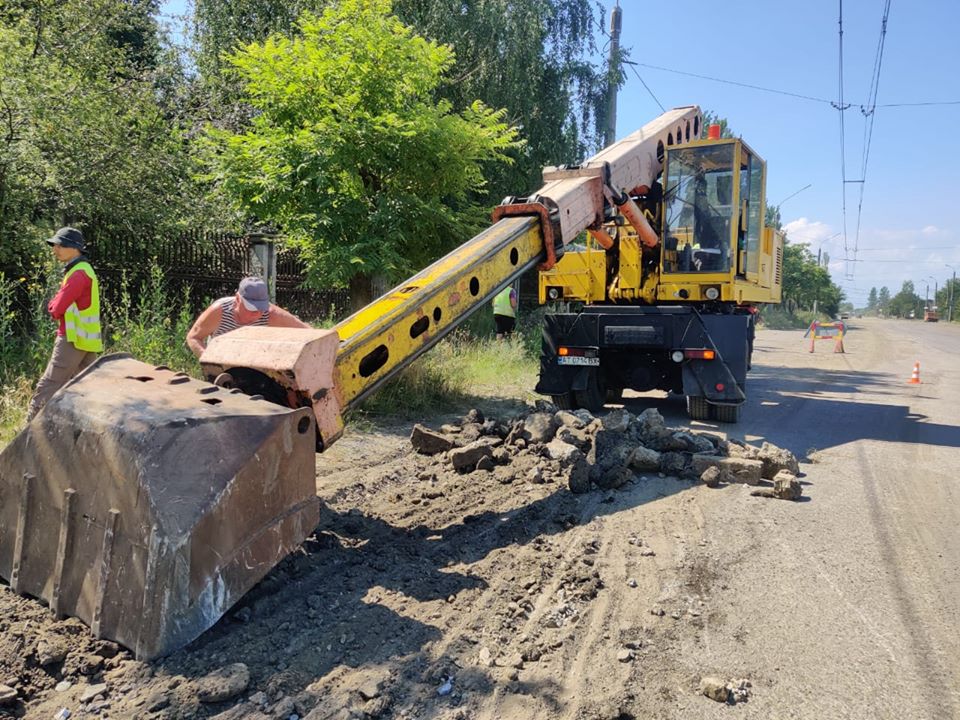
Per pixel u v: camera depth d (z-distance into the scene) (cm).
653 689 295
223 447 311
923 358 2117
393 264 929
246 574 315
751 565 428
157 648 288
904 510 543
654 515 516
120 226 954
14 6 964
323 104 921
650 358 948
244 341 393
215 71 1335
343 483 555
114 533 302
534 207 591
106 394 346
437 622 341
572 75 1906
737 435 817
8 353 726
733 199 885
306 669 294
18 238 834
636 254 946
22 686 274
